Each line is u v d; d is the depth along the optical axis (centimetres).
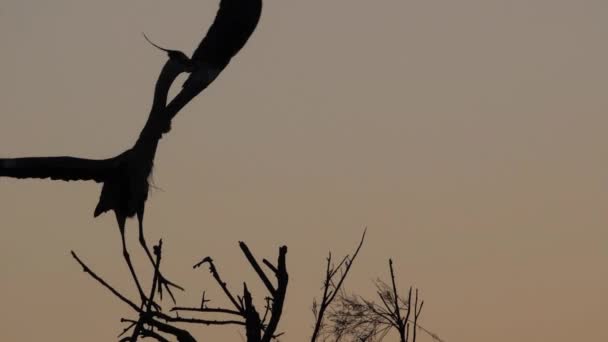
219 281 2822
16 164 2983
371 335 3934
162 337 2722
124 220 3097
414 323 3750
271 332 2777
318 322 3020
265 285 2817
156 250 2769
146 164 3041
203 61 2962
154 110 2973
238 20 2959
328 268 3069
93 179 3080
